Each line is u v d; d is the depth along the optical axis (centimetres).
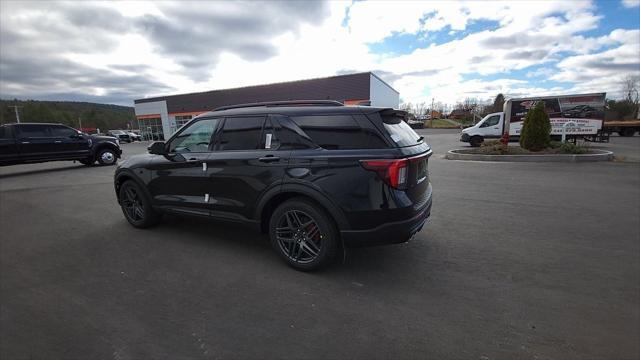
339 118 325
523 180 789
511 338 235
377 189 303
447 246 399
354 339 238
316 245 335
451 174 895
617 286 301
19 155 1174
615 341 229
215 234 462
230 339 241
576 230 445
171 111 4691
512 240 415
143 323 263
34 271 360
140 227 491
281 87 3750
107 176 1070
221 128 390
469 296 290
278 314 270
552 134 1731
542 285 306
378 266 351
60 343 242
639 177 788
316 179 319
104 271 356
